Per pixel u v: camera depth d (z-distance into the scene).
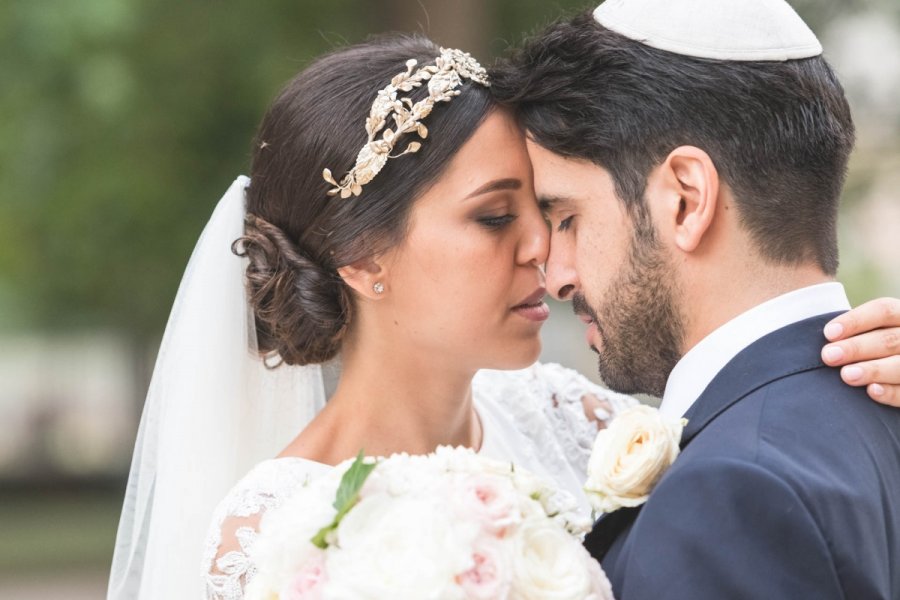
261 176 3.17
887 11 9.39
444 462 2.24
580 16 2.74
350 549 2.06
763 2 2.53
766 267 2.44
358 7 9.32
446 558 1.99
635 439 2.34
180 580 3.15
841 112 2.53
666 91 2.48
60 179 10.27
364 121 2.97
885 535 2.21
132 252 10.99
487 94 2.98
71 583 14.05
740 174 2.42
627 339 2.56
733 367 2.39
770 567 2.05
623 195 2.52
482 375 3.67
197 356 3.24
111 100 9.07
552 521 2.18
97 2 8.78
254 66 9.68
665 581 2.11
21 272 14.23
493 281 2.98
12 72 9.15
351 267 3.04
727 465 2.12
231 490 2.97
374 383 3.15
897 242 10.79
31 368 39.66
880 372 2.34
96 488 22.77
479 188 2.94
